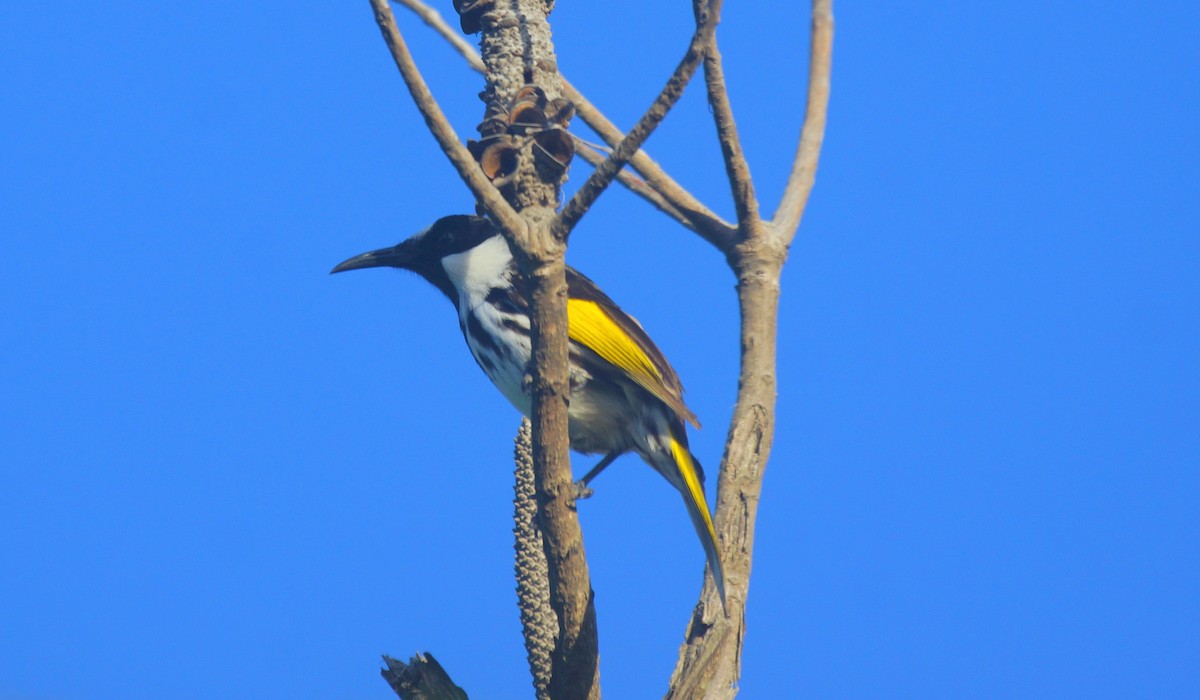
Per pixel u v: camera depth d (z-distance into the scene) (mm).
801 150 11070
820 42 11320
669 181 10945
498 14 10648
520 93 9711
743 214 10336
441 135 7336
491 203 7562
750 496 9875
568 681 8727
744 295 10453
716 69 9703
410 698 8969
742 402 10211
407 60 7086
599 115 11711
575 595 8477
